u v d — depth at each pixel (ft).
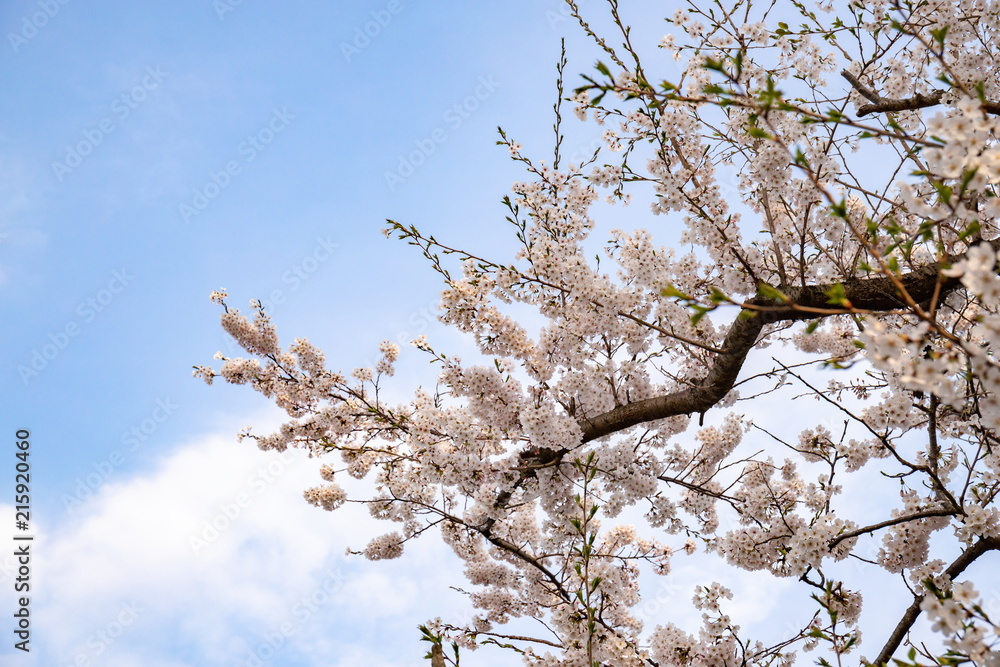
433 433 15.93
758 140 13.24
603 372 15.29
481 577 20.49
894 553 13.51
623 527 19.34
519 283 15.48
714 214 14.16
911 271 12.82
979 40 14.78
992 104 12.85
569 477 14.99
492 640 14.75
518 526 19.63
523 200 16.10
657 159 14.51
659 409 15.52
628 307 15.12
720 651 13.94
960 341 7.49
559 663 14.58
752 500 14.67
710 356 16.29
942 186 8.17
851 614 13.39
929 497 13.55
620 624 16.69
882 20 15.34
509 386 15.84
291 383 20.16
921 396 13.69
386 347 19.61
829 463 15.87
